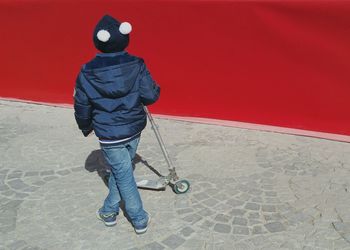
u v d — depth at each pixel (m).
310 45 5.23
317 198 4.17
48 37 6.52
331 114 5.40
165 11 5.70
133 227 3.81
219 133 5.61
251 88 5.65
